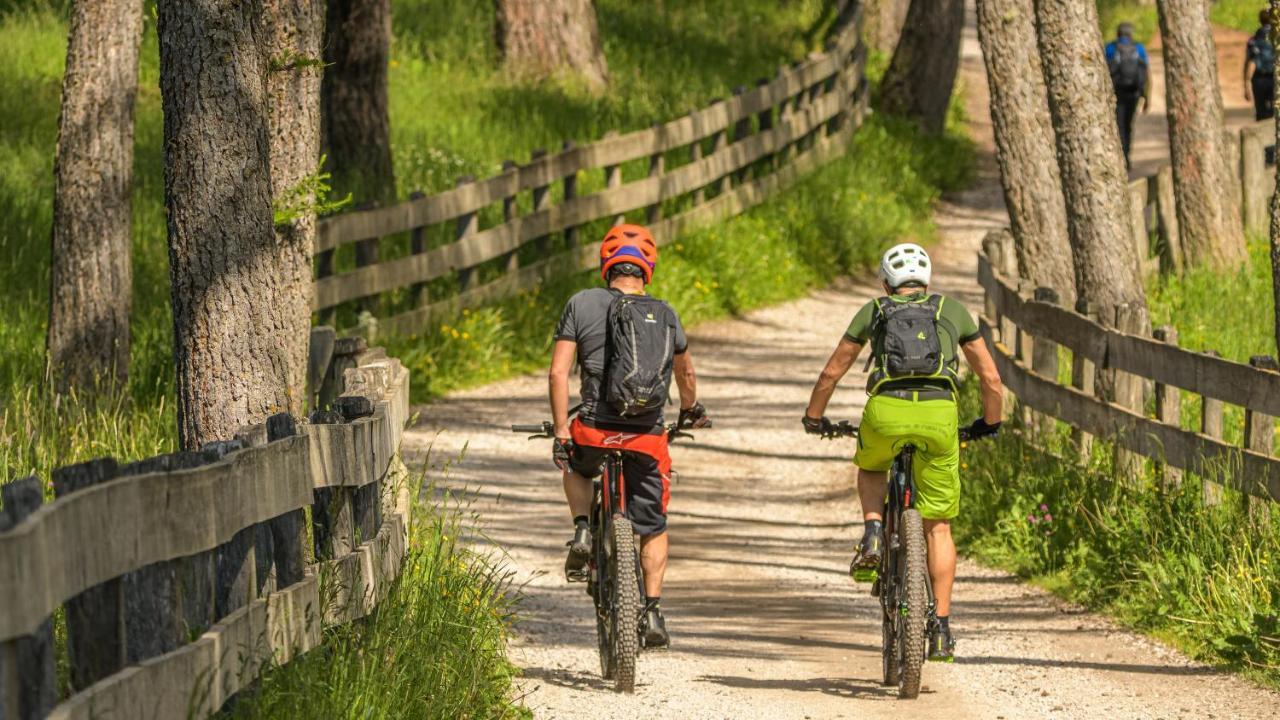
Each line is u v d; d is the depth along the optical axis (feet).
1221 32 459.32
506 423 151.33
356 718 56.39
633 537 73.92
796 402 165.07
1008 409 124.47
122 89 118.42
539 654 83.51
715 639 87.97
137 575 45.11
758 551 112.88
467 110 254.47
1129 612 88.94
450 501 118.32
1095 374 104.73
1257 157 202.39
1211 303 166.91
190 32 72.08
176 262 73.31
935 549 75.00
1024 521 104.88
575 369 178.60
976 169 308.60
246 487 49.73
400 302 174.50
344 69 198.70
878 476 77.15
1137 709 71.61
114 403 114.73
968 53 446.19
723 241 216.95
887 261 76.28
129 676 39.93
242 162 72.95
